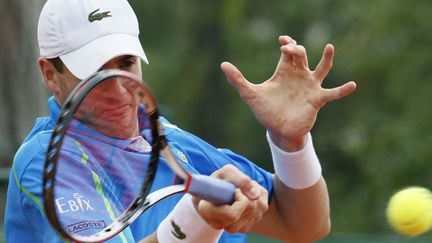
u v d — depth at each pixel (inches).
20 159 451.8
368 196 2431.1
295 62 474.6
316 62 3034.0
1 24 1026.1
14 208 451.5
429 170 2399.1
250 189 397.1
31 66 1037.2
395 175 2410.2
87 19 462.9
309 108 474.9
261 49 3373.5
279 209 524.4
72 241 402.6
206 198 394.6
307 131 479.2
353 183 2807.6
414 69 2559.1
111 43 460.4
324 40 3058.6
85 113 446.3
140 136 464.8
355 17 2748.5
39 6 1051.3
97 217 426.6
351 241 1031.6
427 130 2463.1
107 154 455.8
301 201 512.7
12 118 1026.1
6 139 1022.4
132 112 450.9
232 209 393.7
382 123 2581.2
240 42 3444.9
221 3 3531.0
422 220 535.5
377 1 2600.9
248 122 3380.9
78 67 459.5
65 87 472.1
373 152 2443.4
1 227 834.8
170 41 3651.6
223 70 478.3
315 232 525.3
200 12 3545.8
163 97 3558.1
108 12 465.4
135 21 472.4
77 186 434.6
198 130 3528.5
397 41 2581.2
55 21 465.1
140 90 432.8
